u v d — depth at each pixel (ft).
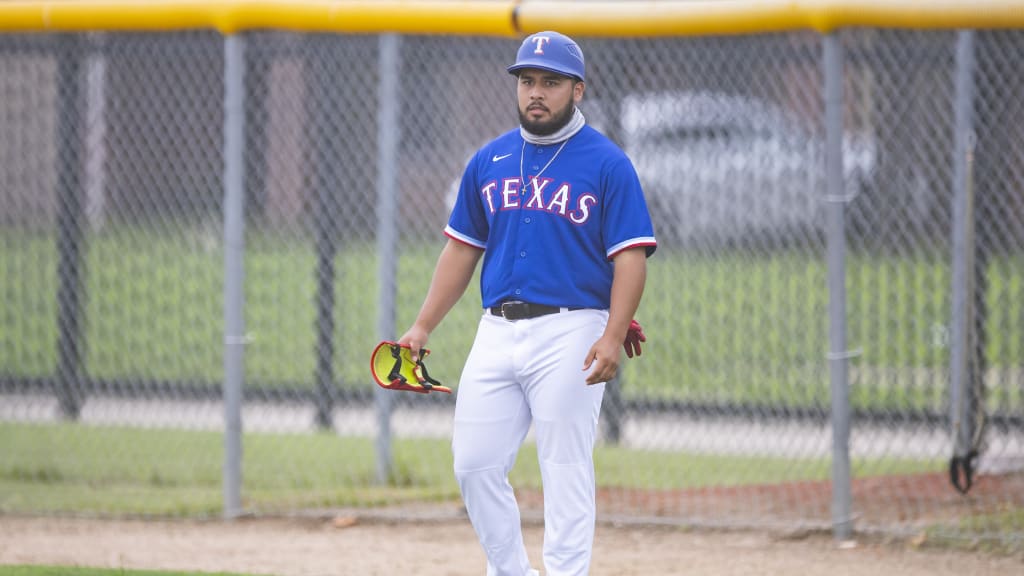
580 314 50.55
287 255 117.39
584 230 50.21
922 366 102.32
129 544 71.20
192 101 106.32
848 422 71.05
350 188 102.83
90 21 79.00
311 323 123.24
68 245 102.94
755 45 97.25
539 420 50.83
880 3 67.87
